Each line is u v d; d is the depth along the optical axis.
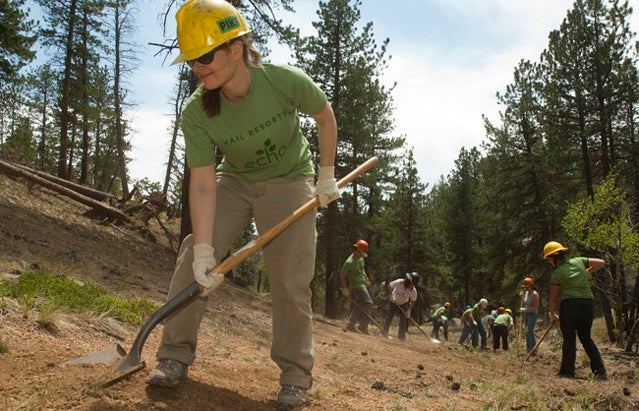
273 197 3.03
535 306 11.11
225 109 2.76
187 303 2.72
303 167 3.10
